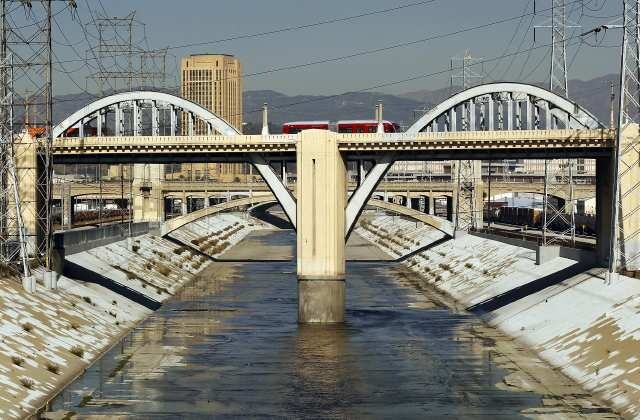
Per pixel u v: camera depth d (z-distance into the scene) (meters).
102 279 132.25
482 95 116.88
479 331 107.00
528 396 75.06
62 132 121.44
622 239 109.88
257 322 113.81
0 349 78.56
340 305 113.56
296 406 72.44
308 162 112.31
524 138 109.12
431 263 186.12
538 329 100.88
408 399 74.50
